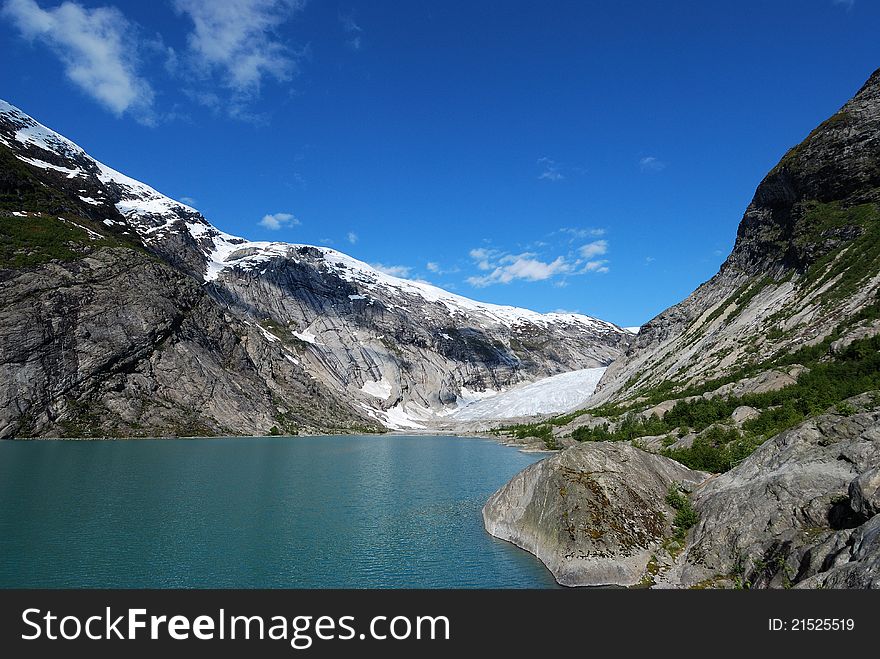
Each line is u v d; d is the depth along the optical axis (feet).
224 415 398.42
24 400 311.06
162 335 398.83
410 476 192.85
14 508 121.70
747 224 388.98
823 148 306.55
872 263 223.10
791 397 154.30
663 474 101.71
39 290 350.84
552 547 85.76
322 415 508.94
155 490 148.66
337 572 83.56
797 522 66.59
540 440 331.16
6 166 447.01
